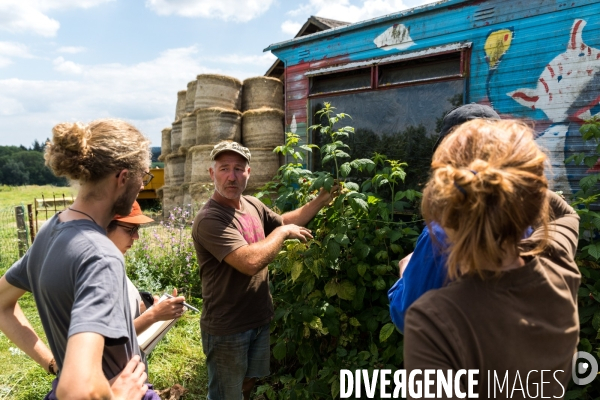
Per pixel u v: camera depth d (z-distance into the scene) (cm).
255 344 270
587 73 274
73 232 131
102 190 139
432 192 99
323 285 305
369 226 298
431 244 119
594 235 265
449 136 106
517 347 94
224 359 257
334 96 412
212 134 901
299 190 323
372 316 283
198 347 393
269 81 911
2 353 394
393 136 369
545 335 96
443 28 339
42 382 343
